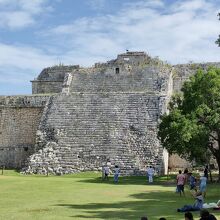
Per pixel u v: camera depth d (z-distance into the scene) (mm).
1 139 47188
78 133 41750
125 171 38406
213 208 19922
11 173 39750
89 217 17891
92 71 51031
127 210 19984
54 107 44312
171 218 17641
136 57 53625
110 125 41781
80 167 39375
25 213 18578
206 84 34469
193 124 33031
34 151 43906
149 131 40688
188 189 29875
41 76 55781
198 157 34156
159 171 38094
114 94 43906
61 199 23422
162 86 46844
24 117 46938
